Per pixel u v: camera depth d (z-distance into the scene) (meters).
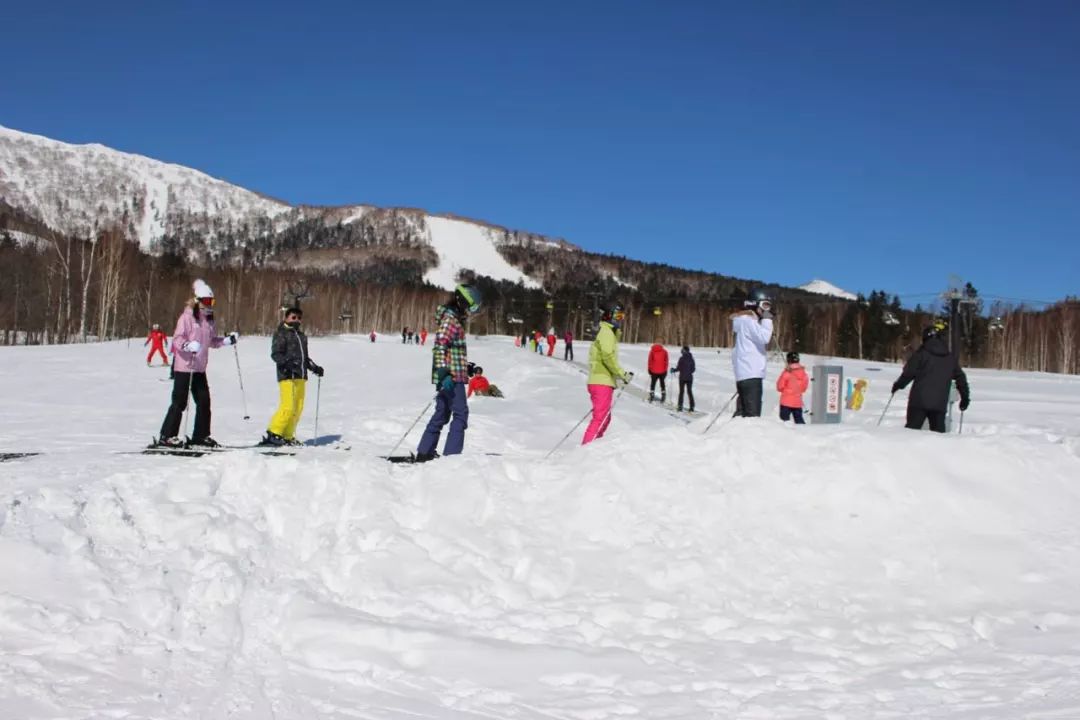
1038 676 4.75
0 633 4.67
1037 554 6.05
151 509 5.99
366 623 5.03
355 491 6.33
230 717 3.99
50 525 5.62
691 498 6.43
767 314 9.62
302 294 10.12
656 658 4.88
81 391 21.34
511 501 6.37
